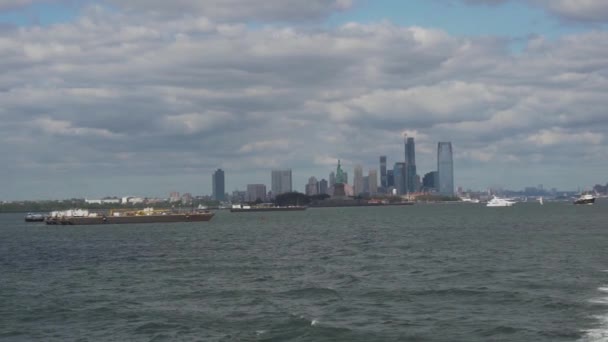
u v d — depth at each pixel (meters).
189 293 65.50
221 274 81.81
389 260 94.25
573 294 57.81
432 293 60.88
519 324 46.72
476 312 51.44
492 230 176.12
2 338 47.97
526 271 75.69
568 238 133.88
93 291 69.38
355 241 142.50
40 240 178.38
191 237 176.50
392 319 49.81
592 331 44.06
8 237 199.50
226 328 48.56
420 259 94.56
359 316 51.25
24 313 56.94
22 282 79.44
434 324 47.72
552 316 49.03
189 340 45.31
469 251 106.94
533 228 180.88
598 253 96.69
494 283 66.12
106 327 50.50
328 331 46.44
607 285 62.53
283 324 49.12
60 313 56.50
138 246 142.12
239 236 178.12
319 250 118.88
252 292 65.00
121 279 79.25
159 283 74.06
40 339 47.34
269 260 100.19
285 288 67.19
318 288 65.69
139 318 53.12
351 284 68.50
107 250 132.00
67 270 93.00
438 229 189.88
